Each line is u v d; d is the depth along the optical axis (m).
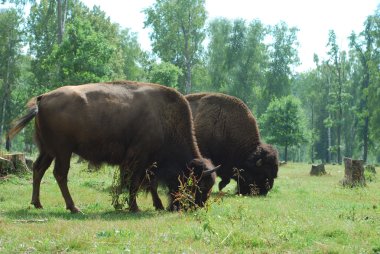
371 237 6.74
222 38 55.94
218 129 13.05
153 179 10.02
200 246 6.15
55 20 45.66
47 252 5.83
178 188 9.78
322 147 74.75
